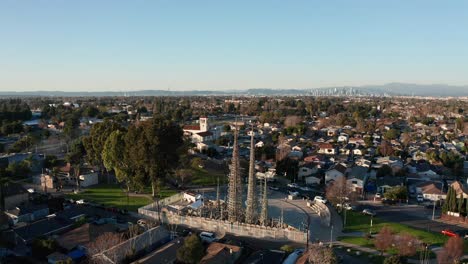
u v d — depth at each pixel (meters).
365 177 86.94
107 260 45.00
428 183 82.06
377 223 62.41
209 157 110.12
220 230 58.94
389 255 49.44
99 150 85.81
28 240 52.00
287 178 95.19
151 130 70.75
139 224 58.31
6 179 76.69
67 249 49.25
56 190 79.19
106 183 85.69
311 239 55.56
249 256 49.50
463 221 63.59
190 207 66.44
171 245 49.88
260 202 71.19
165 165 73.94
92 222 59.78
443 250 47.88
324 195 81.12
